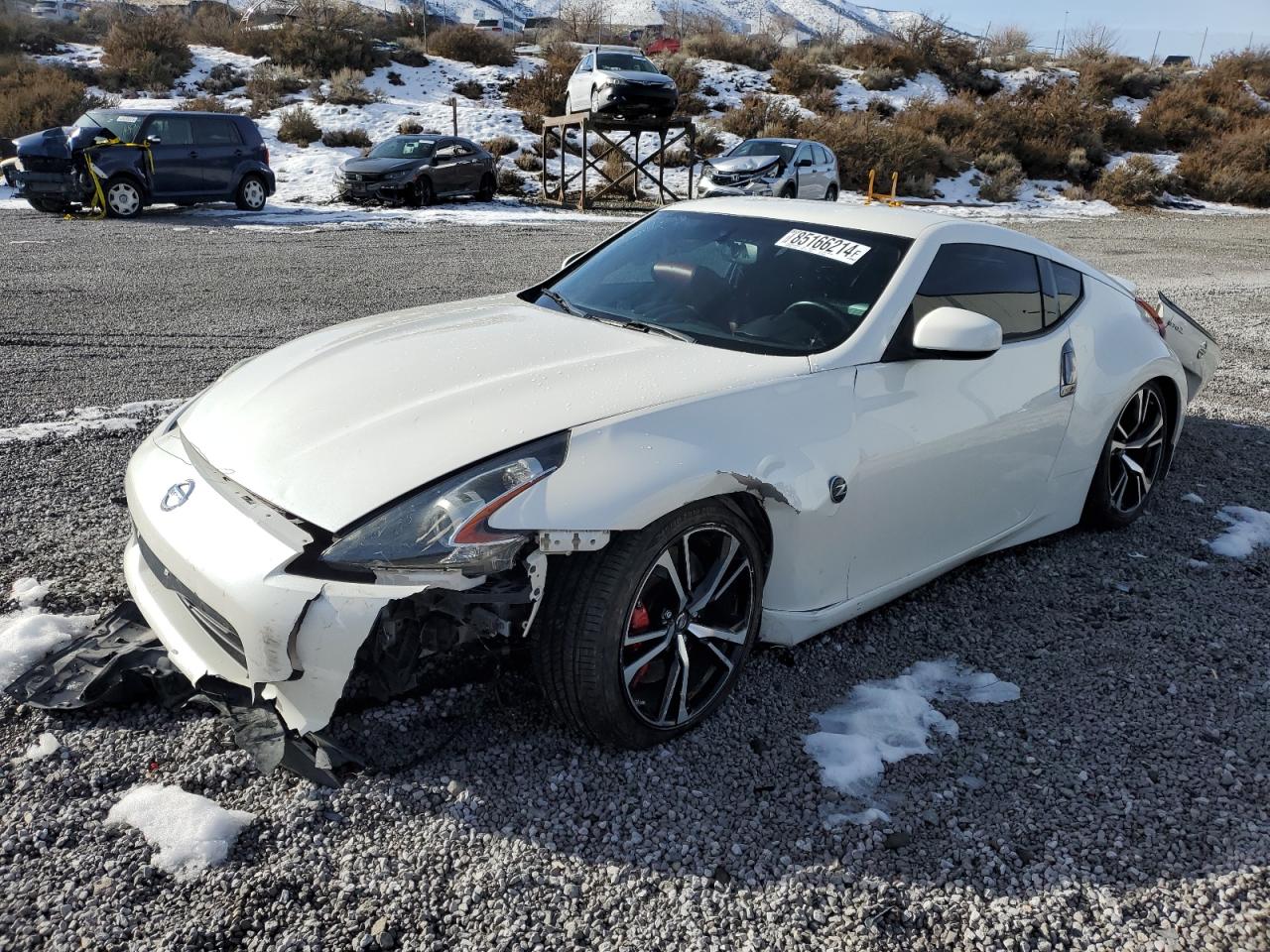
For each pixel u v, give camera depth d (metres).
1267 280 13.60
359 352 3.11
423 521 2.31
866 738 2.81
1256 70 37.78
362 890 2.16
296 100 27.31
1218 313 10.60
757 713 2.92
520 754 2.63
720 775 2.62
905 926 2.16
